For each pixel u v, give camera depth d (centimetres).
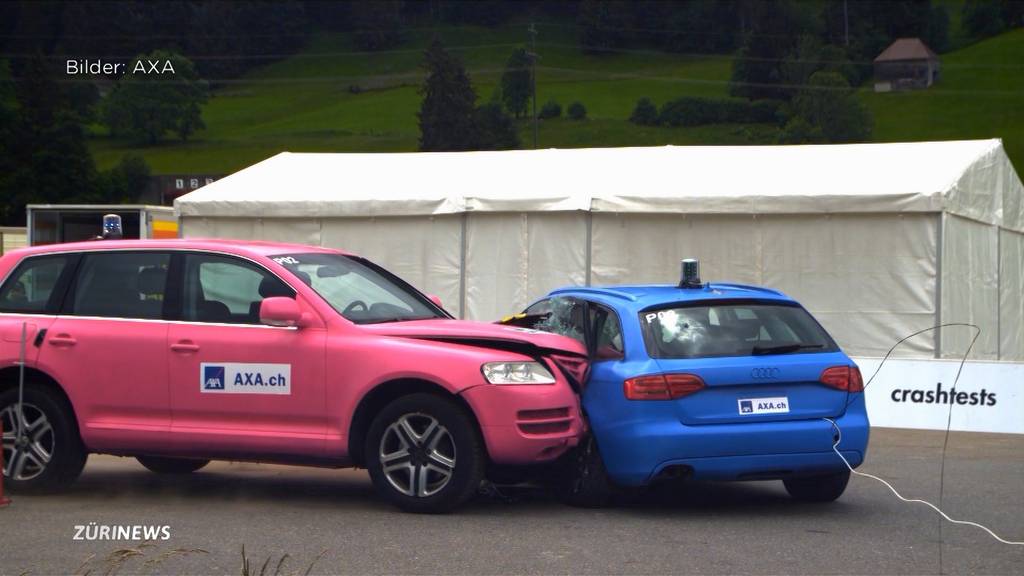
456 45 16750
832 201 1602
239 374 751
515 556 614
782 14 13200
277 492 833
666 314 759
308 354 738
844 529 697
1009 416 1177
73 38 13575
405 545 641
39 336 798
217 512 744
